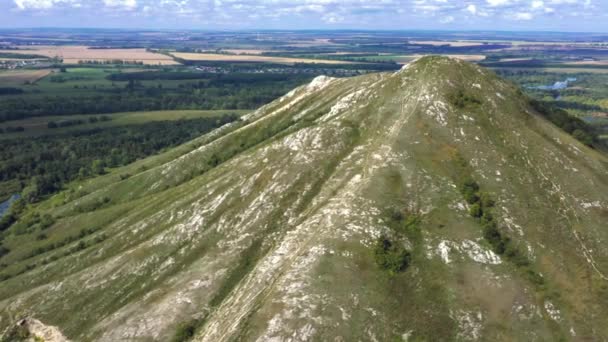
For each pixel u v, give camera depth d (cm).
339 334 6462
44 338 8775
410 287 7269
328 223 8294
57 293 9519
